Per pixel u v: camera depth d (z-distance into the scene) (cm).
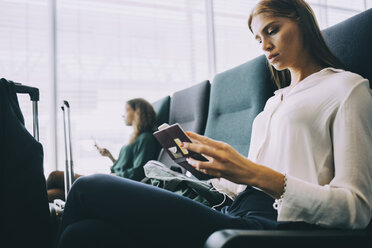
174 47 295
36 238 88
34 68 246
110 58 272
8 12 241
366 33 89
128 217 66
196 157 68
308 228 65
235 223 70
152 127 232
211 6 306
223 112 163
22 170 88
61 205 114
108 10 275
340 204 59
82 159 254
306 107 77
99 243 64
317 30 87
